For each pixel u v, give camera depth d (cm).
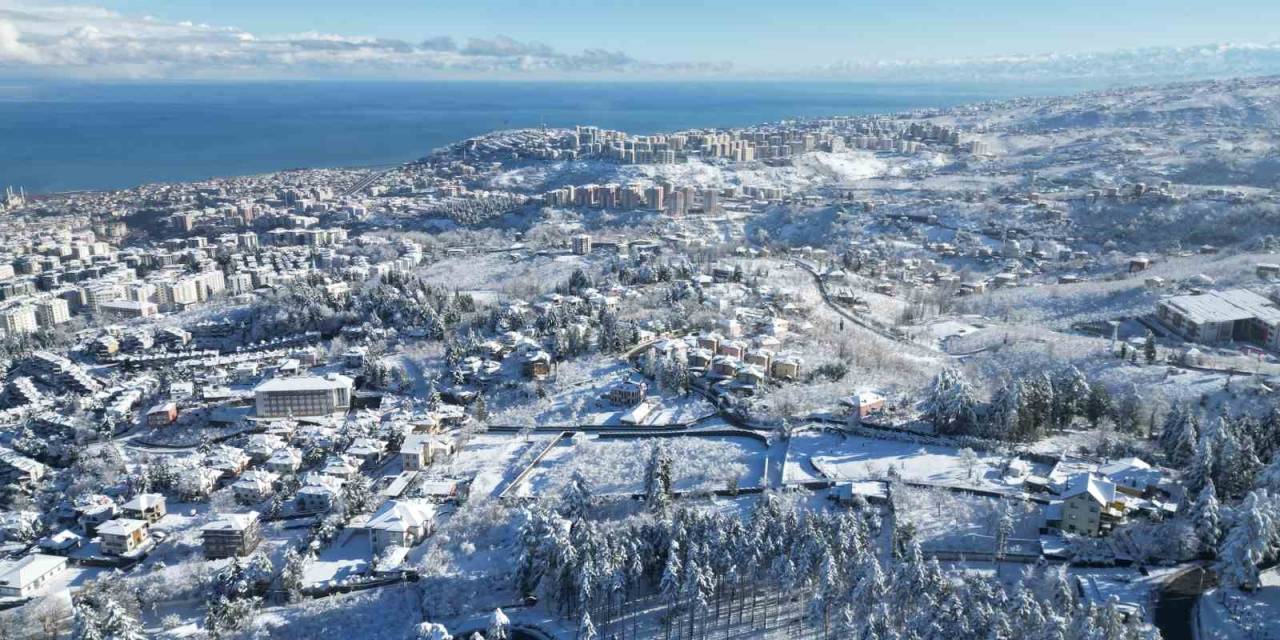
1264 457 16650
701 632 13462
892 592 12688
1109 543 13962
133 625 13525
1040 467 17588
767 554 13938
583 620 12538
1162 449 18012
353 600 15062
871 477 17412
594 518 16750
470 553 16125
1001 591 11744
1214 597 12519
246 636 14175
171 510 19488
